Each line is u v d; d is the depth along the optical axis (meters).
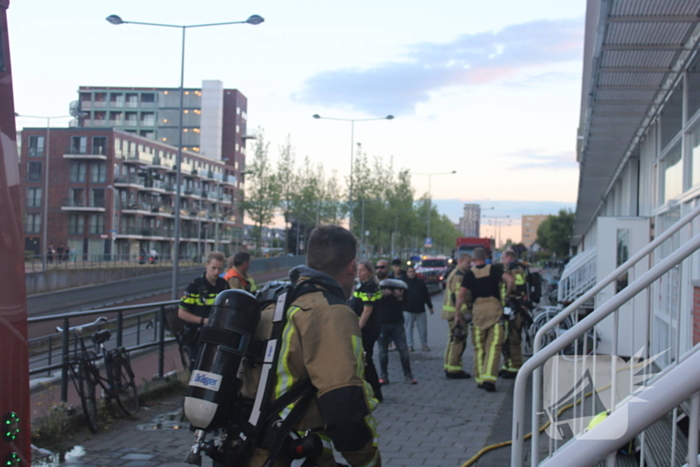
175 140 107.44
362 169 67.06
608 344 10.46
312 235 2.96
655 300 8.74
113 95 108.25
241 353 2.56
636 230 12.34
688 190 9.50
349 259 2.94
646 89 10.02
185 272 59.06
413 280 14.44
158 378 9.48
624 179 19.02
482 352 9.84
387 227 71.75
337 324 2.50
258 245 73.62
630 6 6.95
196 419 2.52
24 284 2.86
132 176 80.12
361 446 2.40
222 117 109.88
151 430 7.20
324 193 65.56
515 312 10.74
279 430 2.48
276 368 2.54
